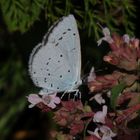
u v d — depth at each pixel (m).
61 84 0.18
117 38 0.18
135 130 0.17
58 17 0.20
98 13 0.20
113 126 0.17
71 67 0.18
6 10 0.19
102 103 0.18
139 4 0.21
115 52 0.18
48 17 0.20
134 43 0.18
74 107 0.18
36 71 0.18
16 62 0.24
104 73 0.19
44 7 0.20
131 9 0.21
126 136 0.17
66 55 0.18
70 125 0.17
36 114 0.25
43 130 0.25
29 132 0.25
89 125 0.18
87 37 0.21
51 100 0.17
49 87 0.18
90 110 0.18
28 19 0.19
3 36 0.24
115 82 0.18
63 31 0.18
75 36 0.18
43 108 0.18
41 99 0.17
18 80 0.24
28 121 0.25
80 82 0.18
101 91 0.18
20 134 0.25
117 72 0.18
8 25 0.19
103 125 0.17
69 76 0.18
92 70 0.18
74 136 0.18
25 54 0.21
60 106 0.18
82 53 0.21
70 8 0.20
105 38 0.18
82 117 0.17
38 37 0.21
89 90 0.18
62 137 0.18
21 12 0.19
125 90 0.18
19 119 0.25
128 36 0.19
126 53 0.18
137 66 0.18
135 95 0.18
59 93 0.19
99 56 0.21
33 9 0.19
